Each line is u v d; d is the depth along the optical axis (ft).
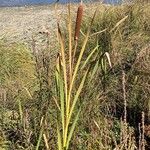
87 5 31.83
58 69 14.03
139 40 27.86
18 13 67.92
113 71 22.41
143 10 31.07
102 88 20.70
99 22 29.09
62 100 13.75
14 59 27.91
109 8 31.04
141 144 16.28
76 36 13.52
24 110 18.95
